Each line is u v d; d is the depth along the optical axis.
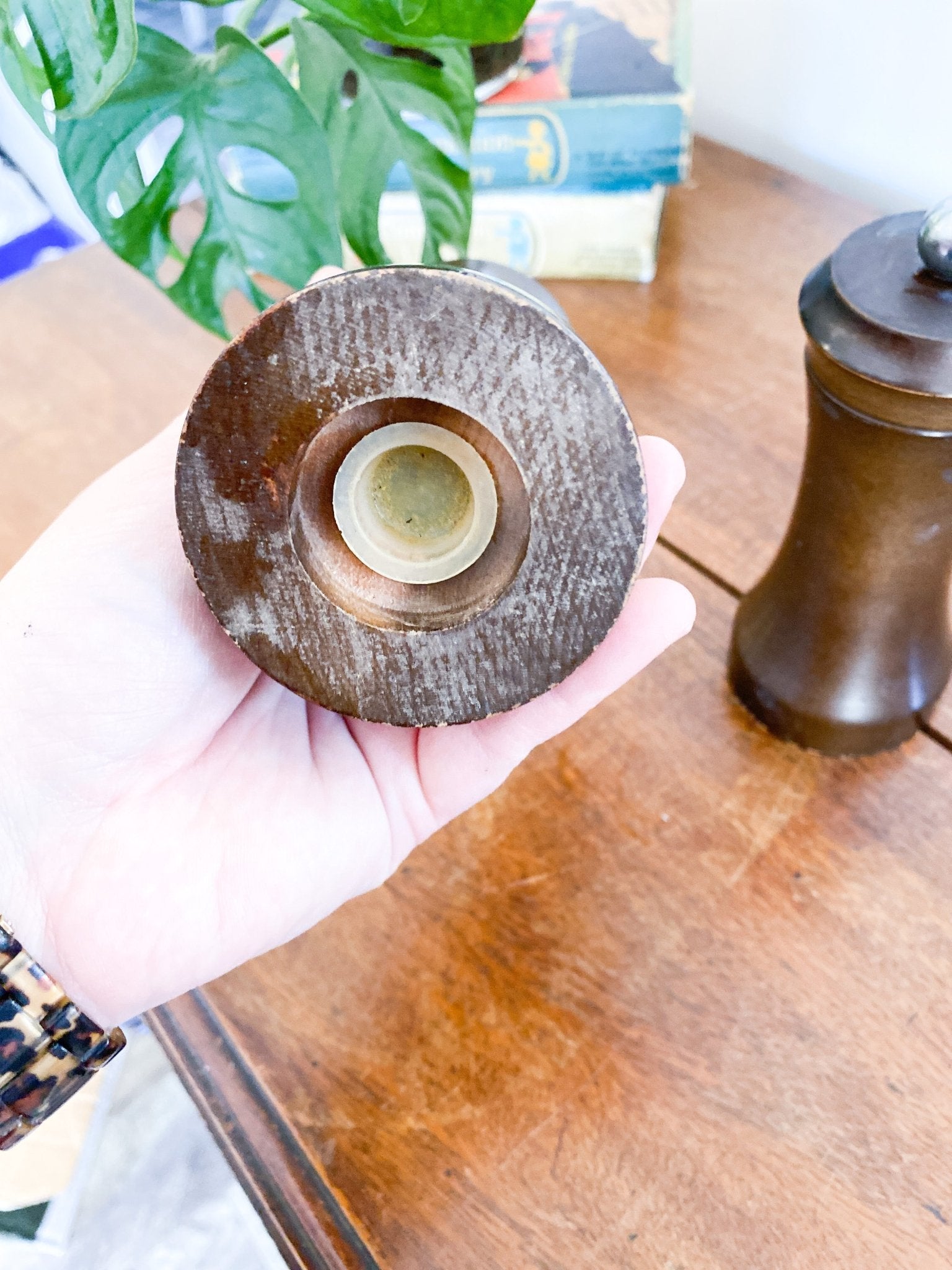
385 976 0.18
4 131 0.52
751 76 0.32
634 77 0.26
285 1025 0.18
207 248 0.20
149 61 0.17
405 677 0.15
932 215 0.14
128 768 0.18
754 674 0.19
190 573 0.18
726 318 0.27
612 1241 0.15
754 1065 0.16
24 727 0.17
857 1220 0.15
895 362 0.14
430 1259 0.15
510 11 0.16
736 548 0.22
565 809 0.19
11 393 0.28
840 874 0.18
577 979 0.18
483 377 0.13
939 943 0.17
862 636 0.18
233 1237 0.33
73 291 0.31
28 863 0.18
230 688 0.19
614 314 0.27
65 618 0.17
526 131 0.26
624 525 0.13
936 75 0.27
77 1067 0.16
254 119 0.18
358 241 0.22
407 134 0.20
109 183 0.19
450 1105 0.17
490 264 0.25
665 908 0.18
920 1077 0.16
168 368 0.28
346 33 0.18
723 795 0.19
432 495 0.14
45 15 0.16
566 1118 0.16
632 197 0.26
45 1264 0.32
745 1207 0.15
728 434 0.24
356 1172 0.16
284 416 0.13
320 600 0.14
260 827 0.18
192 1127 0.34
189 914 0.18
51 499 0.26
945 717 0.20
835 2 0.28
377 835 0.19
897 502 0.15
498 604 0.14
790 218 0.29
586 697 0.18
